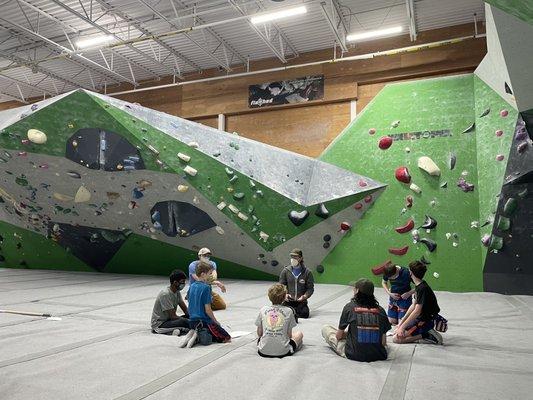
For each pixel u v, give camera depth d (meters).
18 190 11.34
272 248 10.52
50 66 17.45
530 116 8.03
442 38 13.98
